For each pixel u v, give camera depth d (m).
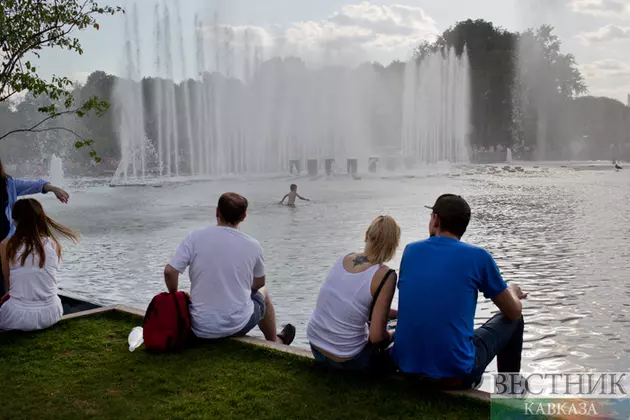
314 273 10.54
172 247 13.75
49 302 6.27
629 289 9.14
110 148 65.75
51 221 6.45
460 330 4.33
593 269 10.60
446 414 4.18
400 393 4.53
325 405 4.39
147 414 4.31
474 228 16.11
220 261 5.70
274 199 25.09
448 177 42.81
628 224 16.64
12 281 6.13
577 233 15.03
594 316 7.74
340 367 4.87
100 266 11.65
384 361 4.80
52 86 8.92
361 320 4.77
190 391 4.71
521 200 24.45
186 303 5.70
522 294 5.15
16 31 8.40
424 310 4.37
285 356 5.34
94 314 6.85
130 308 7.06
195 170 50.78
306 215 19.08
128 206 22.91
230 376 4.97
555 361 6.17
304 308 8.36
